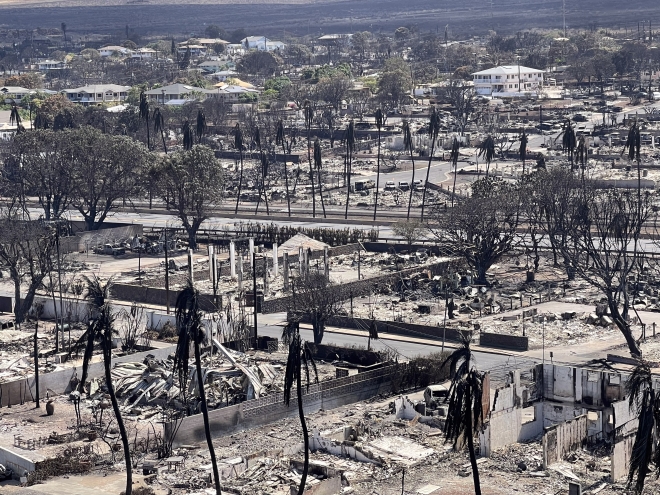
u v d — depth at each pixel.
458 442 147.50
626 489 130.75
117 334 199.00
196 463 146.75
